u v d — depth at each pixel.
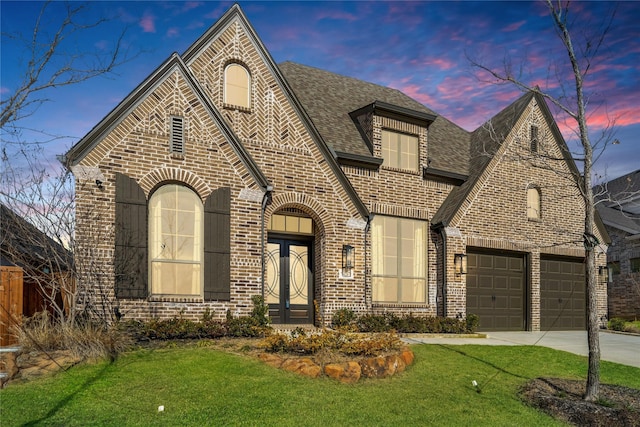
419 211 17.80
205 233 13.41
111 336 10.45
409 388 9.87
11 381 8.45
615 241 24.52
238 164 14.05
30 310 12.59
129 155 12.67
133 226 12.51
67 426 7.00
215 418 7.65
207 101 13.68
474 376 11.06
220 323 12.83
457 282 17.64
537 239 19.72
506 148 19.12
